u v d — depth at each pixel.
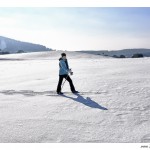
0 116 6.25
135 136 4.73
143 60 35.59
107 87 10.38
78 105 7.37
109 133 4.91
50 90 10.18
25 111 6.75
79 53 80.56
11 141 4.56
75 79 13.20
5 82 13.72
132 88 9.99
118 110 6.72
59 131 5.06
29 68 26.19
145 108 6.89
